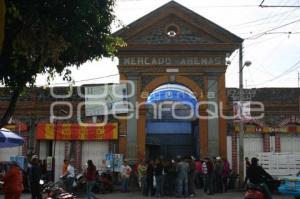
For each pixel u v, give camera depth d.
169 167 27.45
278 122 33.88
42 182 22.12
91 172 22.72
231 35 33.12
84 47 11.41
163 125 37.41
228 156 33.03
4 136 17.20
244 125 33.69
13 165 15.99
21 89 11.20
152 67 33.38
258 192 15.42
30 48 9.79
